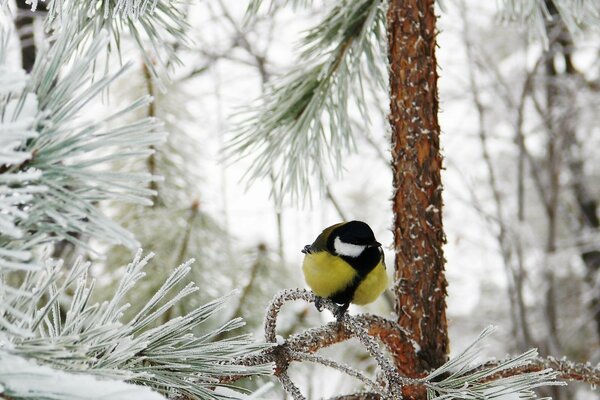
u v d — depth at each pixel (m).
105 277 7.84
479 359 4.28
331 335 4.32
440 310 4.84
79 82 2.39
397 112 5.04
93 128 2.29
